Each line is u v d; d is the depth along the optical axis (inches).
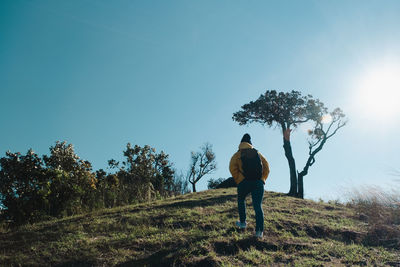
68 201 417.7
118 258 209.9
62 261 206.5
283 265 205.2
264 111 767.7
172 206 366.9
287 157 738.8
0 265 199.2
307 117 754.8
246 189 246.5
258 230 243.8
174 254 212.2
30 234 264.1
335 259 219.3
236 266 200.2
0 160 406.9
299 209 363.9
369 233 278.4
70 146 494.0
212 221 291.3
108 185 528.4
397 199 334.3
